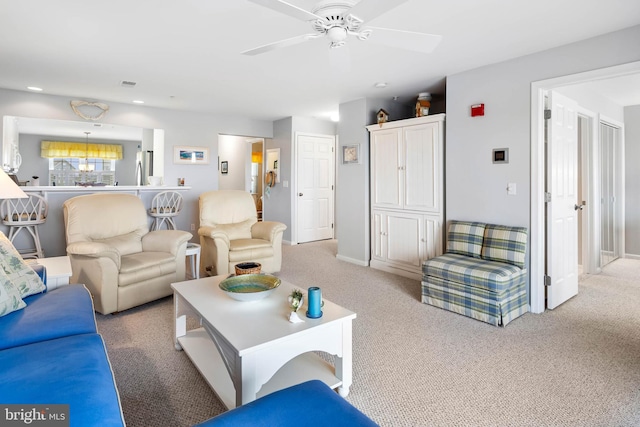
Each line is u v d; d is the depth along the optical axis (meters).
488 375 2.15
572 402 1.88
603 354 2.40
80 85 4.23
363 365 2.28
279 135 6.73
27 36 2.80
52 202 4.39
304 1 2.18
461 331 2.79
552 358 2.36
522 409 1.83
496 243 3.27
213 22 2.56
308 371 2.05
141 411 1.81
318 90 4.48
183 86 4.29
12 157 4.49
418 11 2.37
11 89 4.43
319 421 1.09
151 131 5.71
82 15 2.46
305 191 6.68
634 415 1.77
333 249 6.12
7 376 1.20
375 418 1.76
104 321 2.95
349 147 5.10
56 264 2.56
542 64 3.08
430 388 2.02
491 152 3.44
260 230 4.48
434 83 4.14
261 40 2.88
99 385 1.19
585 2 2.26
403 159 4.39
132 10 2.38
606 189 4.95
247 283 2.34
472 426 1.70
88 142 5.69
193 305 2.10
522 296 3.13
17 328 1.57
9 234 3.98
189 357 2.26
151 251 3.63
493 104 3.41
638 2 2.25
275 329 1.77
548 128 3.17
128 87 4.33
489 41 2.87
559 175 3.32
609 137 4.99
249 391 1.62
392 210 4.55
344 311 2.02
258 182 9.23
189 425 1.71
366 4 1.62
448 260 3.33
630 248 5.27
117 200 3.69
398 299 3.56
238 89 4.43
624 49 2.65
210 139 6.07
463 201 3.69
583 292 3.76
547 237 3.22
